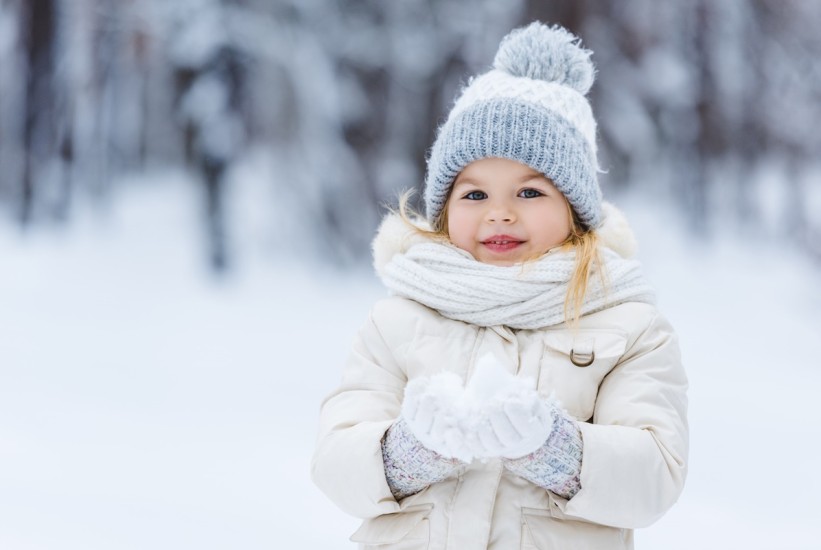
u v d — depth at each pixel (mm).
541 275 2273
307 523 5117
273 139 18094
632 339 2258
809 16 21250
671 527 5258
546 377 2234
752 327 13352
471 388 1875
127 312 13664
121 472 6012
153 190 20766
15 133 18141
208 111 16891
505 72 2574
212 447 6727
